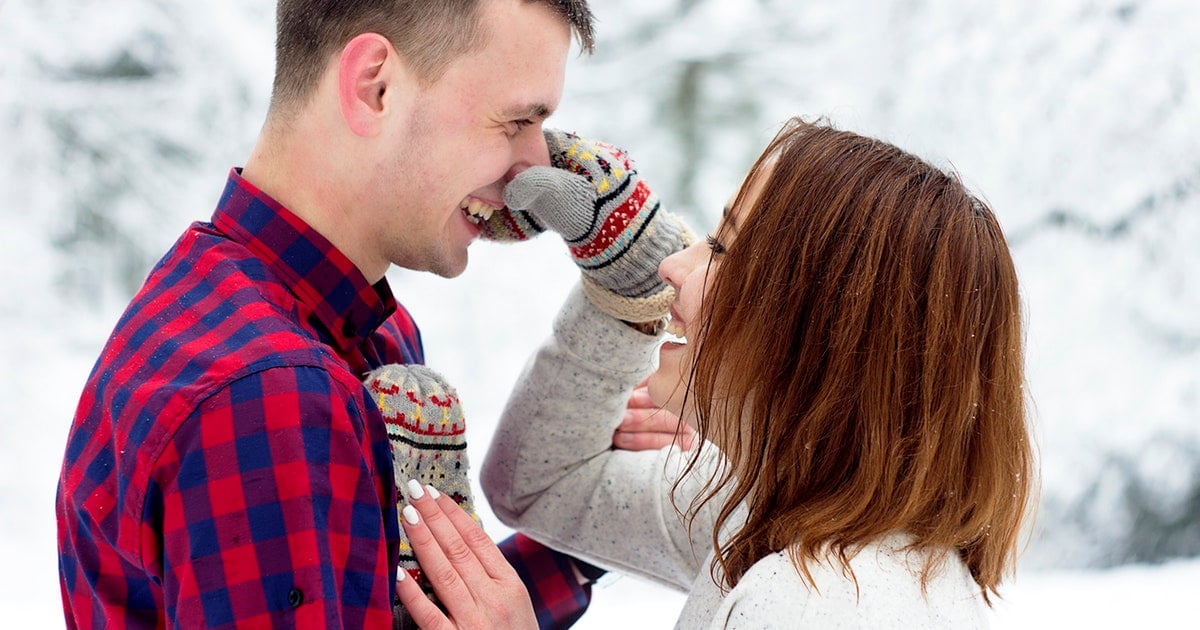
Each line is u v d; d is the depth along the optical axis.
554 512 1.57
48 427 4.54
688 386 1.20
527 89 1.24
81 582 1.19
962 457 1.13
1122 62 4.78
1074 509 4.32
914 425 1.10
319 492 1.02
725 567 1.17
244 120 4.92
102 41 4.74
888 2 5.21
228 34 4.89
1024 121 4.86
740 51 5.35
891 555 1.08
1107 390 4.46
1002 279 1.16
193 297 1.13
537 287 5.29
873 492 1.08
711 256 1.24
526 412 1.56
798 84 5.33
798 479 1.13
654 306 1.43
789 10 5.42
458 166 1.24
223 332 1.08
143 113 4.80
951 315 1.12
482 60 1.21
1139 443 4.35
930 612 1.04
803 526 1.08
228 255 1.17
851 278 1.12
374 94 1.20
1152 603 3.24
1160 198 4.66
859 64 5.32
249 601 0.99
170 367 1.07
